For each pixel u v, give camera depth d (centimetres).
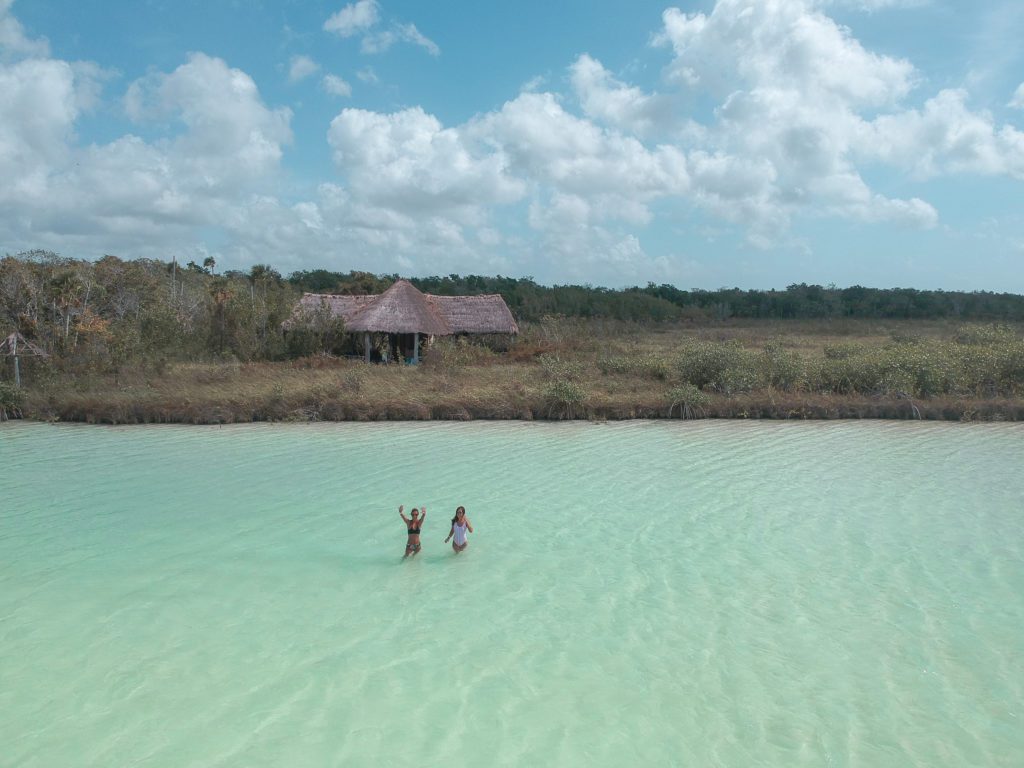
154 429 2120
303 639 758
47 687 662
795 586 890
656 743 577
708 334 5391
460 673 688
